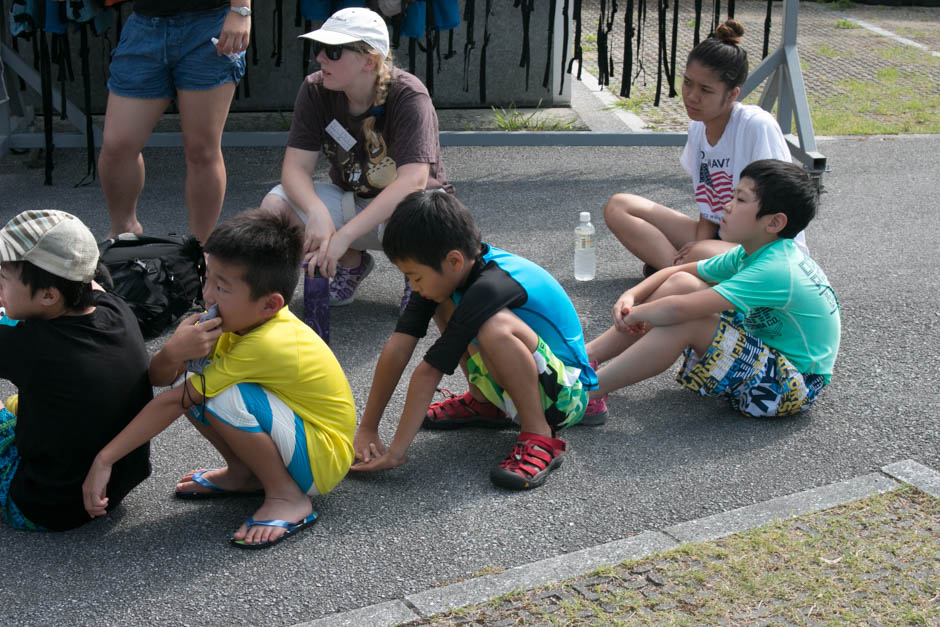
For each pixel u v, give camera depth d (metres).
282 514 2.73
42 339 2.52
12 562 2.60
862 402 3.48
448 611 2.37
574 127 7.38
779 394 3.28
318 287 3.86
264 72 7.69
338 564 2.60
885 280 4.65
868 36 10.86
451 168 6.57
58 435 2.58
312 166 4.10
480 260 2.96
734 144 4.24
